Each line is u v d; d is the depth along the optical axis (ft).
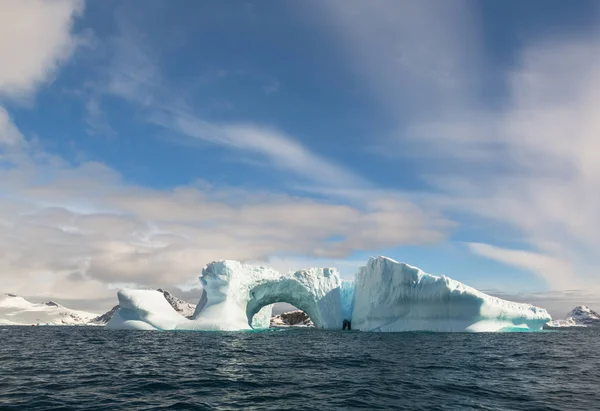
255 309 193.06
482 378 55.62
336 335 146.00
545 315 168.35
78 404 39.34
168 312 171.83
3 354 88.12
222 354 84.28
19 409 37.24
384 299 171.73
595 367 68.85
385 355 82.48
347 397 42.63
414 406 38.88
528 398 42.96
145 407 38.19
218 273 172.96
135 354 85.35
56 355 85.51
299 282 190.49
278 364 68.90
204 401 40.78
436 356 81.05
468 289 151.84
